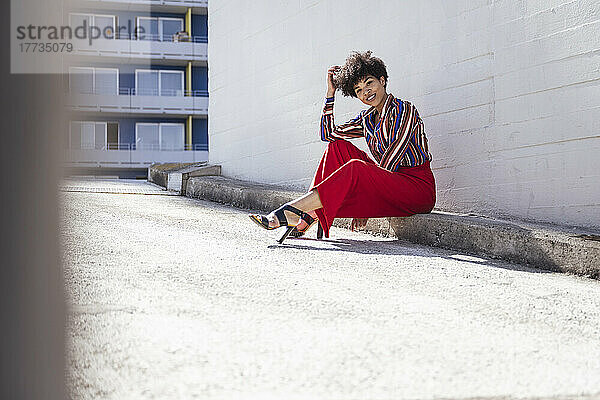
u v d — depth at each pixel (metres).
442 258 3.11
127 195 6.42
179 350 1.43
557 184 3.52
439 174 4.30
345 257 3.00
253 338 1.56
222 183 6.23
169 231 3.73
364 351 1.51
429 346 1.58
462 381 1.33
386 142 3.54
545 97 3.57
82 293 1.92
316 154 5.56
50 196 0.73
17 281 0.74
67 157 0.73
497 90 3.86
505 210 3.84
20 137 0.70
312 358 1.43
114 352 1.38
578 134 3.40
